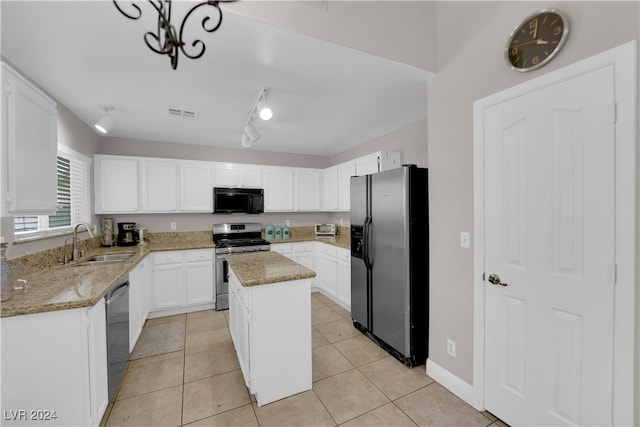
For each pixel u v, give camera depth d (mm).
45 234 2143
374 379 2031
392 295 2309
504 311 1564
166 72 1896
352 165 3707
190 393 1881
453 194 1843
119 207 3287
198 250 3436
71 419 1379
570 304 1285
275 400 1806
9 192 1277
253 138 2721
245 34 1500
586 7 1203
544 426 1392
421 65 1865
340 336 2717
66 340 1368
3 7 1261
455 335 1857
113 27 1428
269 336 1786
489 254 1632
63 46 1585
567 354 1304
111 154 3492
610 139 1141
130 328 2279
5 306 1295
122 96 2270
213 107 2539
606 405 1177
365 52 1669
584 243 1234
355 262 2842
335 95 2316
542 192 1374
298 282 1871
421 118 2947
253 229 4324
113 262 2523
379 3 1721
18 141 1340
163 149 3781
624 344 1120
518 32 1443
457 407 1739
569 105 1266
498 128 1561
